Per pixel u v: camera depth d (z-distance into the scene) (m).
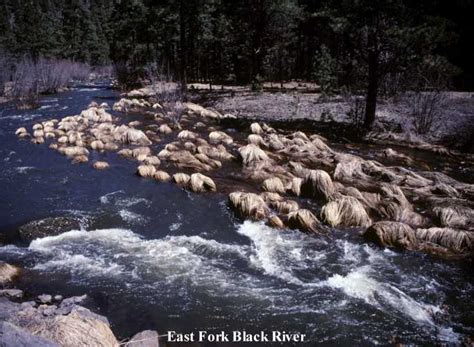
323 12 23.80
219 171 16.06
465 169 16.66
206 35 40.84
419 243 10.18
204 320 7.25
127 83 48.59
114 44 67.62
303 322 7.27
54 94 40.88
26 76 38.94
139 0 49.03
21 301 7.55
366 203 12.41
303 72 54.12
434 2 22.62
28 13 68.25
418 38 20.03
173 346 6.52
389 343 6.76
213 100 34.41
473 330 7.11
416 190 13.72
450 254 9.71
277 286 8.41
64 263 9.12
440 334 7.00
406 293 8.21
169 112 26.09
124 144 19.95
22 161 16.94
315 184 13.27
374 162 16.33
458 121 21.75
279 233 10.86
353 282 8.52
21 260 9.22
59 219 11.16
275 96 34.06
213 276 8.73
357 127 23.31
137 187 14.28
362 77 28.30
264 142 20.08
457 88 29.47
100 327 6.27
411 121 23.00
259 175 15.20
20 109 29.75
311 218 11.11
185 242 10.34
